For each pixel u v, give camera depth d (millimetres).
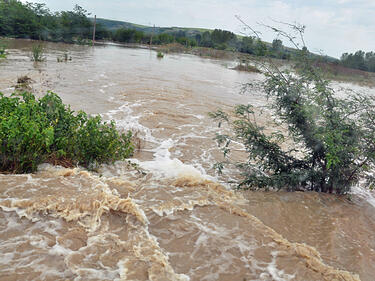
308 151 6578
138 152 6957
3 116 5004
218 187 5426
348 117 5590
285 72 6082
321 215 4941
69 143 5551
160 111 10727
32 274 3002
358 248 4180
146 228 3963
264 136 5754
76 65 19078
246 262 3580
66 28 38219
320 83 5781
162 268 3266
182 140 8164
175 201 4672
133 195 4746
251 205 5004
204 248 3734
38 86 11797
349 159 5504
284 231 4402
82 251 3400
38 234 3578
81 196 4270
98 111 9773
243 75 25688
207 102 13375
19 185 4402
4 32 33188
